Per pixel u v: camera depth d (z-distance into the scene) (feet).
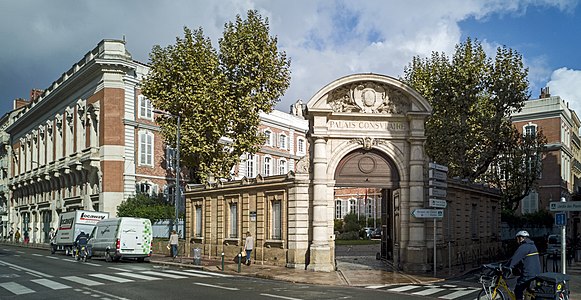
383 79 81.35
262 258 89.20
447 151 125.18
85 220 124.98
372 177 81.92
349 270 79.77
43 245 183.73
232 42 122.52
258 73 123.95
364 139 81.20
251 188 92.99
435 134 126.41
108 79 152.97
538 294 36.29
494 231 119.75
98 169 155.22
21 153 237.66
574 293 55.11
